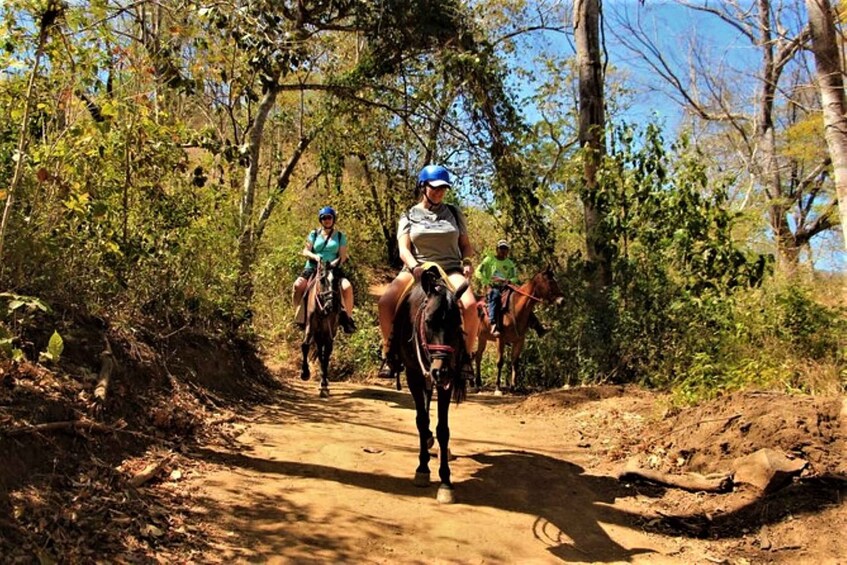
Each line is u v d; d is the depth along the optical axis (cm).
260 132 1507
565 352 1276
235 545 486
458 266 653
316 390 1161
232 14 748
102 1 608
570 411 992
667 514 625
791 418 673
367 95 1759
